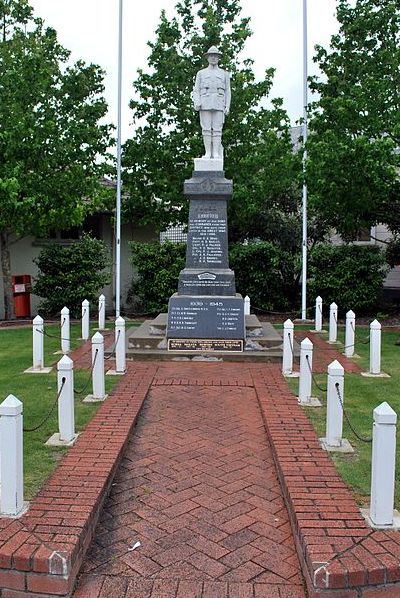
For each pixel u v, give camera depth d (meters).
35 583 3.58
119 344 9.37
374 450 4.25
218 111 11.48
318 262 17.67
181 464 5.66
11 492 4.22
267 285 18.20
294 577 3.79
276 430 6.29
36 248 19.94
